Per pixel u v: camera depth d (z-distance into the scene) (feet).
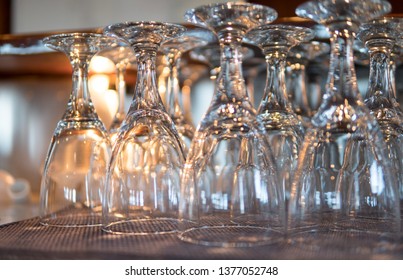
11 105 5.81
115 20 5.19
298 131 2.42
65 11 5.26
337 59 2.03
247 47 3.19
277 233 2.06
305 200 2.10
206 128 2.15
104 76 4.70
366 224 2.10
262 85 4.27
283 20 2.79
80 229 2.31
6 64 4.49
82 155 2.55
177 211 2.29
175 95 2.94
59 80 5.66
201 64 4.17
